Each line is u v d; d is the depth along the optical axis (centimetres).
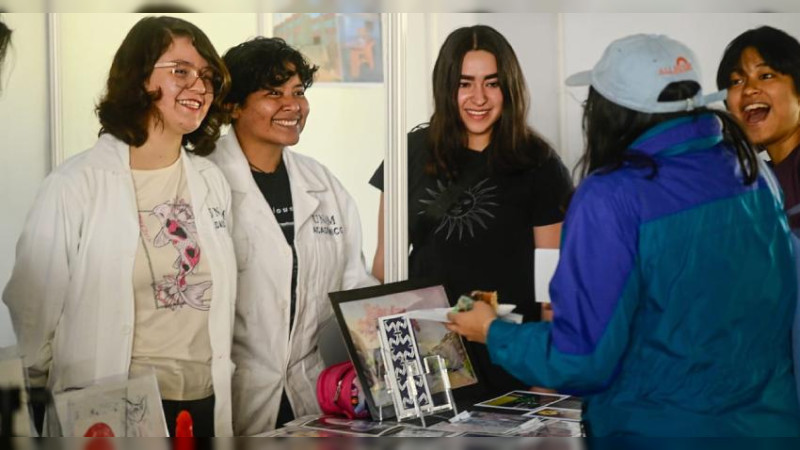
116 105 252
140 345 250
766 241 200
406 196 316
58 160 292
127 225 247
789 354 207
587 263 192
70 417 211
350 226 312
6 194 286
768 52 331
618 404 197
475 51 319
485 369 307
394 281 315
